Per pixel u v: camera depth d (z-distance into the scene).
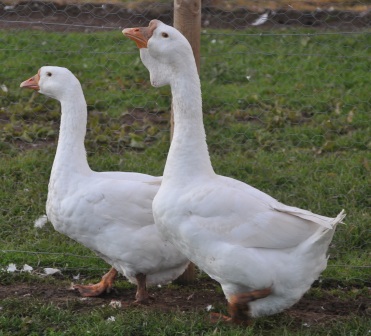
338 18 19.23
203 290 9.45
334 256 10.38
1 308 8.37
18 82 15.86
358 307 8.94
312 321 8.41
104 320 8.02
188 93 7.79
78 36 17.94
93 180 8.56
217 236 7.53
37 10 19.23
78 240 8.70
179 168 7.78
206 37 18.44
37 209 11.37
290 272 7.57
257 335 7.70
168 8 18.84
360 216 11.12
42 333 7.86
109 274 9.11
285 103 15.23
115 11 19.14
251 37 18.39
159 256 8.46
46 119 14.52
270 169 12.62
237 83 16.33
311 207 11.42
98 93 15.52
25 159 12.66
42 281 9.45
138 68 16.66
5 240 10.55
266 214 7.59
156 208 7.79
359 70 16.75
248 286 7.61
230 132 14.00
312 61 17.14
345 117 14.58
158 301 8.96
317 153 13.42
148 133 13.99
